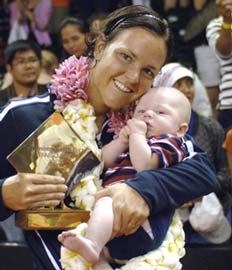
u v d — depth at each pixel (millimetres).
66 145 3543
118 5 9250
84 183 3551
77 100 3668
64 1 9234
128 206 3396
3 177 3697
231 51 6738
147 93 3779
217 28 6863
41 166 3496
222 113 6895
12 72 7293
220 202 6270
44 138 3531
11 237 6410
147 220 3479
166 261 3490
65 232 3332
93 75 3676
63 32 7430
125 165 3635
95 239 3350
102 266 3496
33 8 9156
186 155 3703
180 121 3752
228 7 6473
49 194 3387
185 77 6371
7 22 9625
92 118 3654
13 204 3393
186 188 3539
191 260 5824
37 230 3582
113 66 3592
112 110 3725
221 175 6238
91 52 3736
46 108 3699
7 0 9523
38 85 7320
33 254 3619
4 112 3678
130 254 3479
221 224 5980
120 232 3408
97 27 3762
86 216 3518
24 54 7227
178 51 8016
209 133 6301
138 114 3740
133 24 3617
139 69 3590
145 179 3469
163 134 3676
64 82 3688
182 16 8438
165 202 3475
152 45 3594
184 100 3795
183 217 5945
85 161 3555
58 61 7602
